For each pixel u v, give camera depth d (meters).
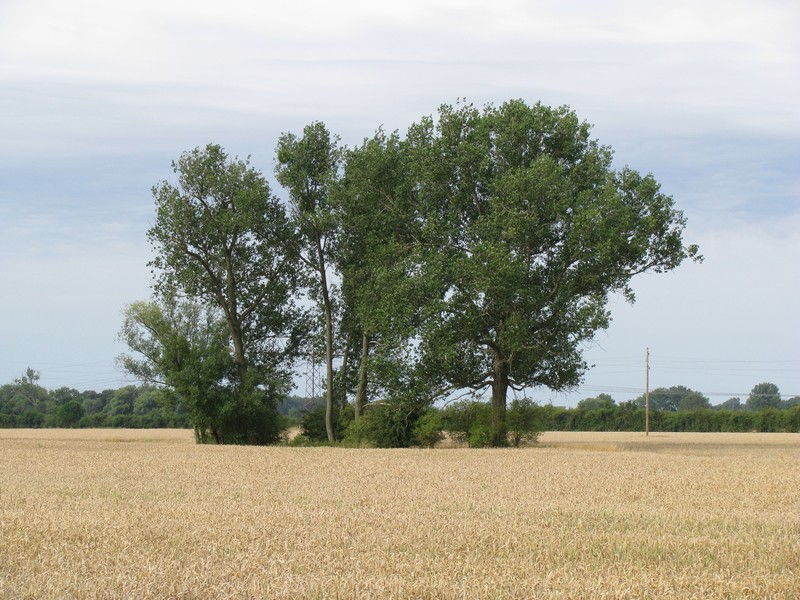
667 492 25.89
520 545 15.29
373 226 56.25
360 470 34.59
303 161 59.47
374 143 55.28
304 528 17.02
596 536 16.30
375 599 11.20
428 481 29.53
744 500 23.83
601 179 51.84
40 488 26.48
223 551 14.30
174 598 11.23
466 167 52.50
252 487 27.06
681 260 51.09
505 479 30.31
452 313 49.19
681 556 14.51
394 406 54.03
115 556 13.74
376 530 16.73
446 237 52.06
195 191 60.88
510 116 52.94
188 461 40.12
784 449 56.62
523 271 48.22
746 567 13.82
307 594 11.41
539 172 48.91
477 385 53.06
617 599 11.36
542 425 52.75
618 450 52.31
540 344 50.47
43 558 13.48
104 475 31.92
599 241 48.41
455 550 14.79
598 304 47.72
